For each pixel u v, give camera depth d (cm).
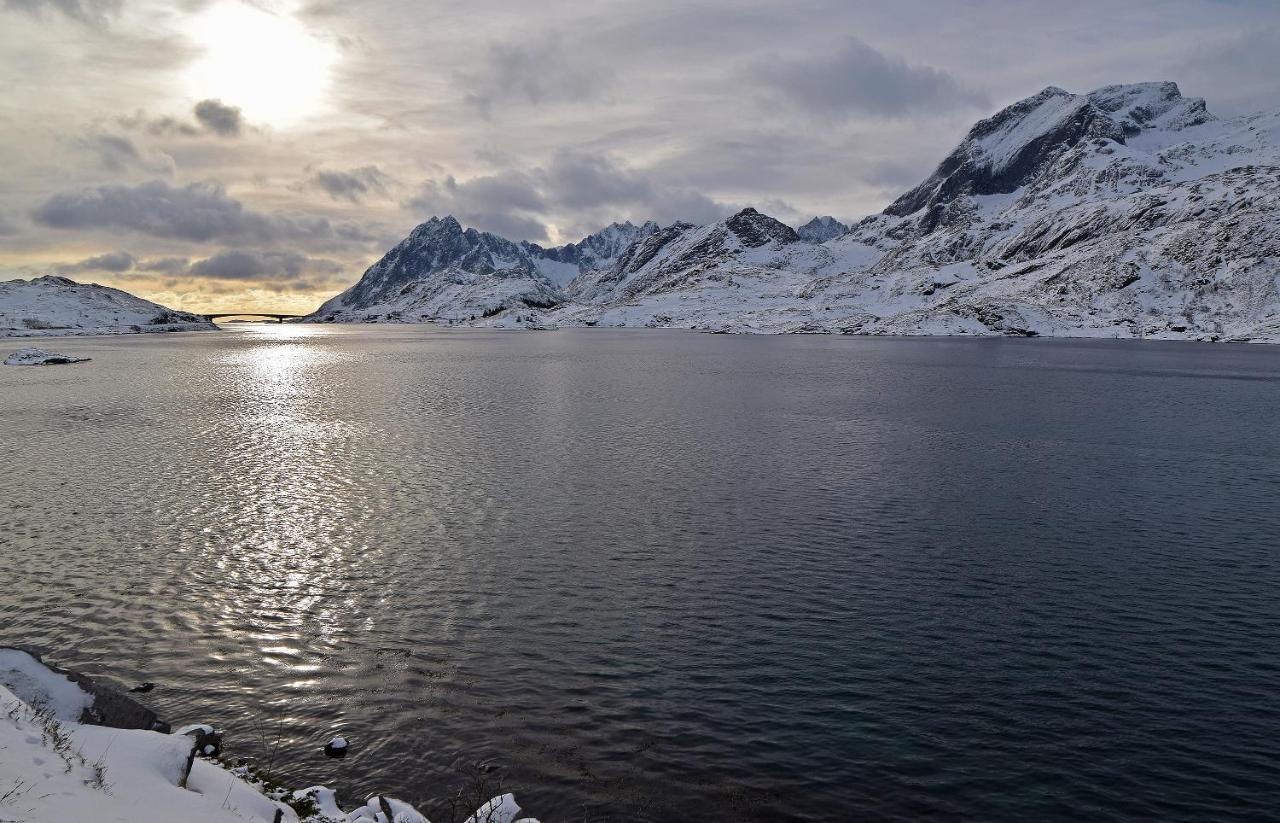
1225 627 2808
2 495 4594
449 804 1814
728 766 1973
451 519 4131
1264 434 7106
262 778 1878
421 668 2473
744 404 9294
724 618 2867
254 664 2488
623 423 7688
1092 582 3250
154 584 3150
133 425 7506
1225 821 1777
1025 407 9019
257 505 4394
